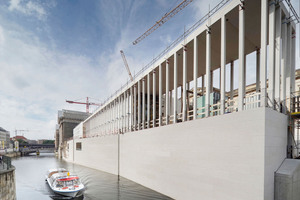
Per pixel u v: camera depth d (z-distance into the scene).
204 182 13.17
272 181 10.39
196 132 14.17
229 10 13.75
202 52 19.64
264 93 11.54
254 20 14.94
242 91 12.54
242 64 12.70
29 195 20.69
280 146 11.60
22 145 111.81
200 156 13.66
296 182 10.45
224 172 11.83
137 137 23.31
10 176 15.11
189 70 24.48
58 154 80.75
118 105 33.34
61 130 93.38
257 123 10.34
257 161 10.12
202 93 25.28
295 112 12.91
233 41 17.86
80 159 46.81
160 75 21.88
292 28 15.15
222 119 12.27
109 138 31.98
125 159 26.45
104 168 33.12
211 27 15.47
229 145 11.69
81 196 18.77
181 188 15.28
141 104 31.36
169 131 17.23
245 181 10.60
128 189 19.89
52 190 21.97
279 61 12.81
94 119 48.09
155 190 18.81
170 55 19.94
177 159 15.98
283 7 13.70
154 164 19.28
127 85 29.95
